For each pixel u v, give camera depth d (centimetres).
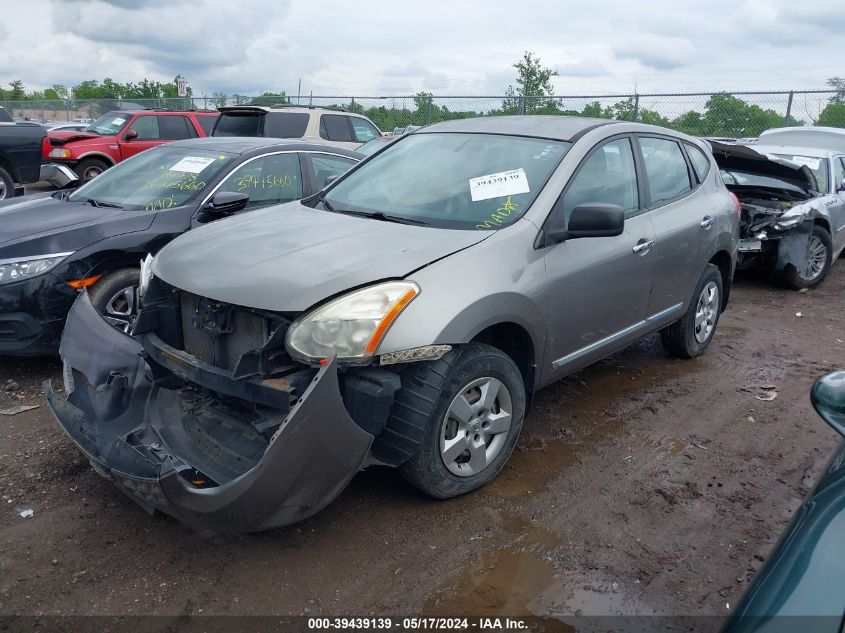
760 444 445
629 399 508
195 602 290
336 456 295
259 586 300
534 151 428
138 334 364
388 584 303
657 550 332
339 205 433
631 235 449
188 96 2650
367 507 358
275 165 612
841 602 152
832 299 831
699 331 579
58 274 496
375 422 306
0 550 318
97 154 1605
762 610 159
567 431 451
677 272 505
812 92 1539
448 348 325
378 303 310
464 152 444
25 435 429
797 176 865
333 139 1409
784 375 569
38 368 537
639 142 489
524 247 371
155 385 365
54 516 346
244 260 341
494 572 312
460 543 331
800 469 414
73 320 395
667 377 554
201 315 337
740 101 1611
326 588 300
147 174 602
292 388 298
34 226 517
